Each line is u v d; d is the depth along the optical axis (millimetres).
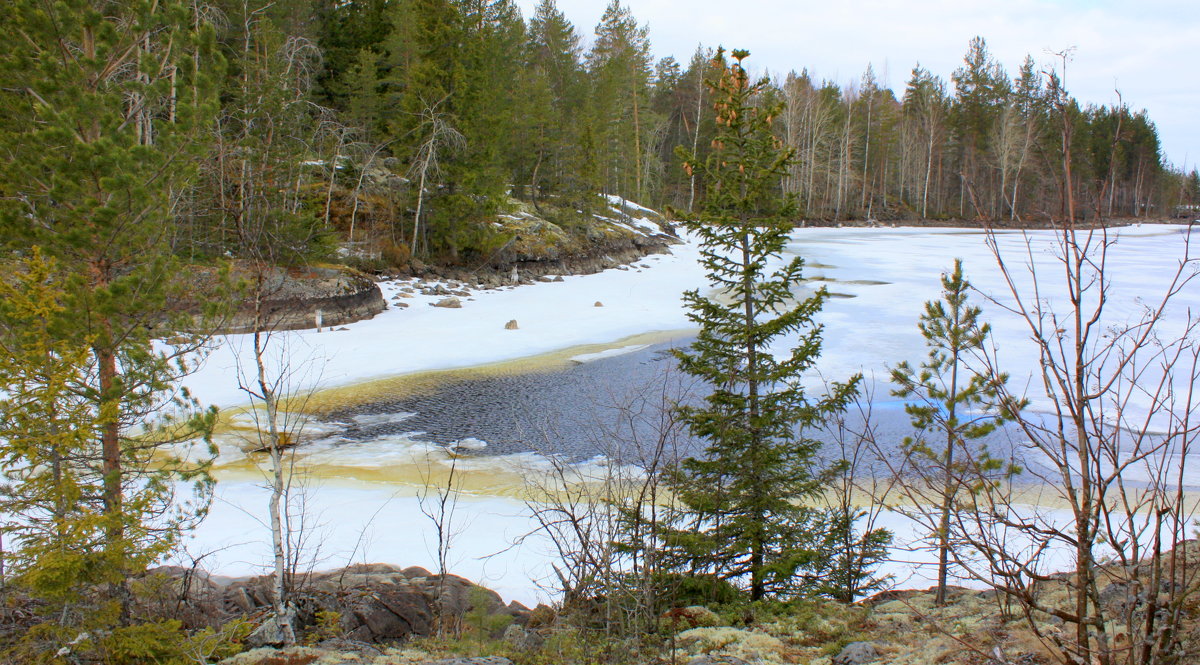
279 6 33906
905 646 6371
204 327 9289
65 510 7086
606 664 6332
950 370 22062
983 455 8938
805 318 9914
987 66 88312
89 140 9352
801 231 76438
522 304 34969
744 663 6211
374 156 37750
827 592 9055
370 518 13102
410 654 7152
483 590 8797
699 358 10234
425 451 16609
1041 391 19531
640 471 13430
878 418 18375
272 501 8180
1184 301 33594
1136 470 14367
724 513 9461
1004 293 36625
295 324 28016
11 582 6902
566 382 22078
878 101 94250
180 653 7082
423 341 27438
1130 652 3238
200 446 16625
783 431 10031
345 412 19484
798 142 82188
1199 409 17953
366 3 46875
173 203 11586
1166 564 6242
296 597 9125
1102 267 3090
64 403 7520
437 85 36125
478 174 37844
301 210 26375
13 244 8672
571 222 48469
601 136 55719
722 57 10117
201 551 11695
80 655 6906
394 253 37469
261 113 21625
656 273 46844
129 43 9906
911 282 41812
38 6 9008
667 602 8039
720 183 10172
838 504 13266
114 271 9297
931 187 95562
